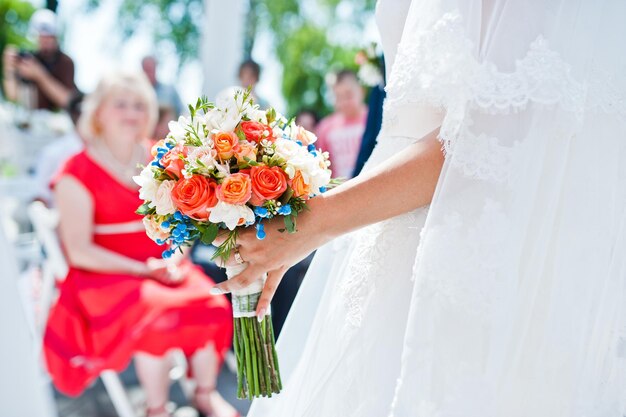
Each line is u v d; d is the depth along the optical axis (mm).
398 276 1201
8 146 4766
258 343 1355
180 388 3469
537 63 1027
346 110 4930
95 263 2832
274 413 1541
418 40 1092
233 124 1227
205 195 1154
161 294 2734
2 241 2469
